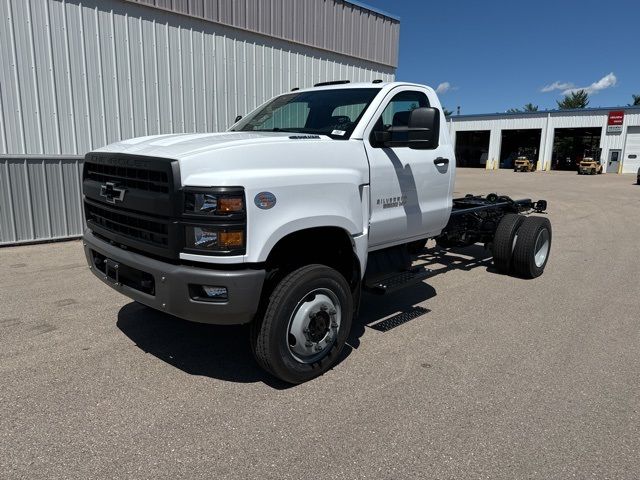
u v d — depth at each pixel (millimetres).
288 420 3205
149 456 2816
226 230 3090
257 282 3227
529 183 27547
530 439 3043
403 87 4758
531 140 48219
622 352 4367
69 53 8570
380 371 3922
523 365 4074
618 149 40156
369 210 4242
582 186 25656
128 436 3000
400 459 2830
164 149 3412
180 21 9938
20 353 4133
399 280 4613
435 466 2775
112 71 9125
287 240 3566
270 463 2775
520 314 5348
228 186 3092
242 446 2924
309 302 3602
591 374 3932
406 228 4758
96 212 4070
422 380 3781
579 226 11992
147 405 3359
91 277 6395
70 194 8719
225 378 3771
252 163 3336
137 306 5320
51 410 3273
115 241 3742
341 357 4176
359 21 13914
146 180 3348
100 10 8828
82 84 8789
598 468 2785
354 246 3977
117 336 4523
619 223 12547
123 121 9406
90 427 3088
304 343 3594
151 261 3371
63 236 8688
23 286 5969
